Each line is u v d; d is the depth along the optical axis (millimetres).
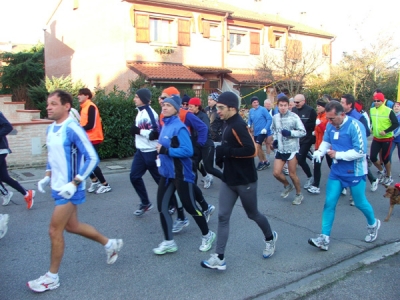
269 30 24859
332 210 4820
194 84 19984
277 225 5844
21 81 26375
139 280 4023
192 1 22047
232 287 3910
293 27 26812
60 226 3689
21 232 5402
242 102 21703
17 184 6352
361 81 22266
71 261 4453
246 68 23922
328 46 29078
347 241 5207
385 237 5387
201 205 5609
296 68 22141
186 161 4496
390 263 4559
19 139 9680
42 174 9188
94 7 21078
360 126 4652
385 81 22234
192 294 3760
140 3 19312
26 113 12047
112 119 11328
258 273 4227
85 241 5051
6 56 27125
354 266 4441
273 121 6812
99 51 21062
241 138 3992
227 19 22781
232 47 23656
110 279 4035
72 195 3594
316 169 7676
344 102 6598
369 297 3791
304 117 7555
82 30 22328
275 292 3848
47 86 17562
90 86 22047
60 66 24953
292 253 4785
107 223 5820
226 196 4180
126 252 4742
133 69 18828
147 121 5750
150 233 5422
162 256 4633
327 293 3865
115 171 9945
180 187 4484
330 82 22688
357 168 4746
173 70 19656
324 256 4703
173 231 5410
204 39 21828
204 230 4738
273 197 7496
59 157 3623
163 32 20578
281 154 6832
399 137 8852
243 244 5047
